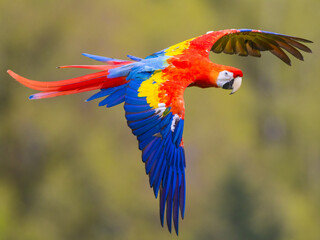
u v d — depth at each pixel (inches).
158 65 443.2
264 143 2434.8
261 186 1852.9
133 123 410.3
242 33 521.0
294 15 2667.3
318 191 2384.4
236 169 1835.6
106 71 444.1
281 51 531.8
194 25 2247.8
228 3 2576.3
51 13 2065.7
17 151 1967.3
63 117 1973.4
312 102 2566.4
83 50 2064.5
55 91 436.8
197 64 454.6
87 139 1945.1
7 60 2032.5
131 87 427.8
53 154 1951.3
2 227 1802.4
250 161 2172.7
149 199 1839.3
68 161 1931.6
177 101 419.5
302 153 2460.6
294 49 518.9
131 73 438.9
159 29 2161.7
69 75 2055.9
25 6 2046.0
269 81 2573.8
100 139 1942.7
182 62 450.3
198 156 2023.9
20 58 2041.1
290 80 2603.3
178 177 407.8
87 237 1818.4
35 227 1833.2
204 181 1968.5
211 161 2034.9
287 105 2524.6
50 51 2060.8
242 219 1722.4
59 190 1871.3
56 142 1955.0
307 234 2171.5
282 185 2268.7
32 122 1979.6
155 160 402.6
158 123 410.3
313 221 2234.3
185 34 2212.1
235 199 1745.8
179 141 412.5
